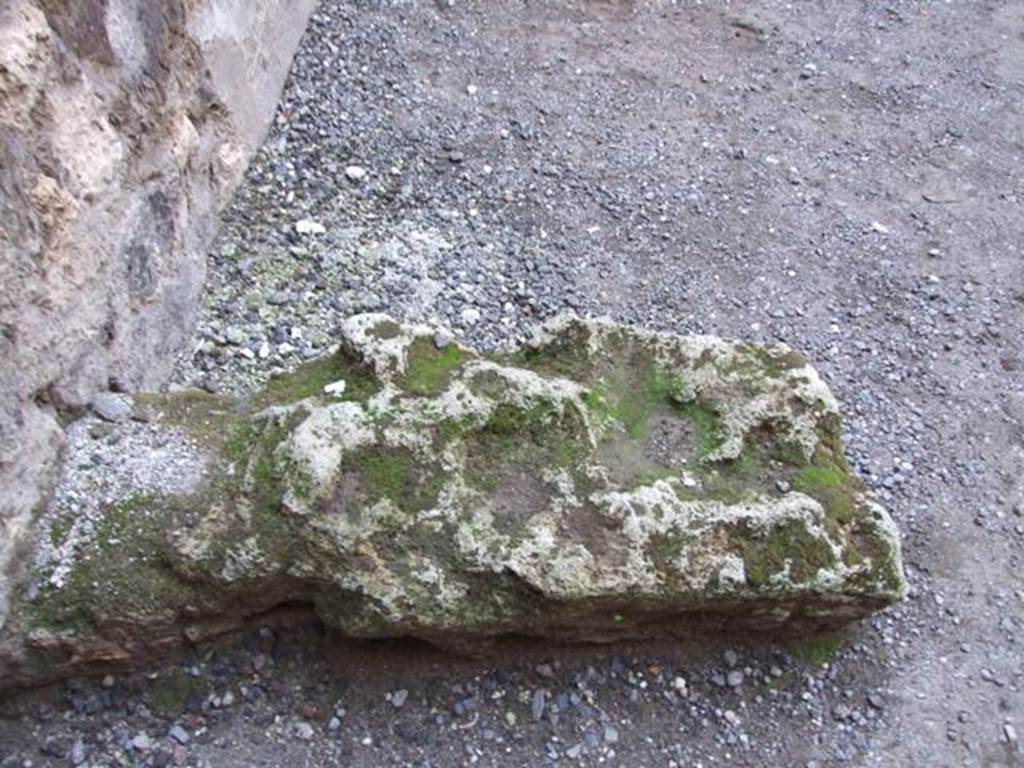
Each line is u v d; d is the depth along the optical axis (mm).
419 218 1933
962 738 1293
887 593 1255
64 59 1235
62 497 1172
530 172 2096
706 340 1385
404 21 2438
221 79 1827
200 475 1196
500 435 1225
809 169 2221
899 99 2451
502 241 1924
